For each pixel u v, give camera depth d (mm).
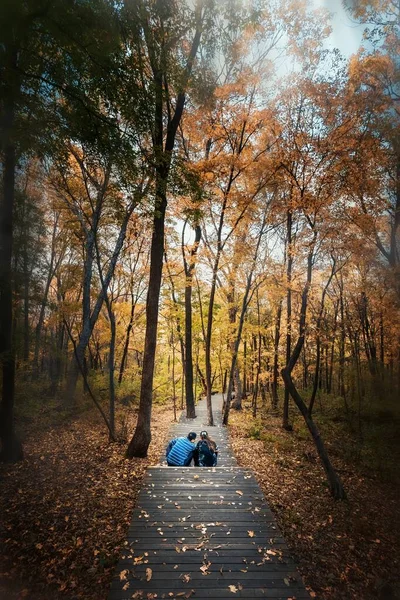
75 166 10305
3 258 6758
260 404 21453
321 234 7746
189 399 15664
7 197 6820
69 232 14297
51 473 6828
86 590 3828
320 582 4184
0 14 3279
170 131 8828
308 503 6488
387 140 7578
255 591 3891
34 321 18078
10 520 4969
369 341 13133
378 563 4730
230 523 5312
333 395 19125
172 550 4570
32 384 14633
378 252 7797
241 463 8883
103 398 15875
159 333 19812
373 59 7352
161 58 6352
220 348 18219
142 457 8398
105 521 5242
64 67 4227
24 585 3824
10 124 4422
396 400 10312
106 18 4098
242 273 14055
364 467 9156
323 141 7992
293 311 14047
